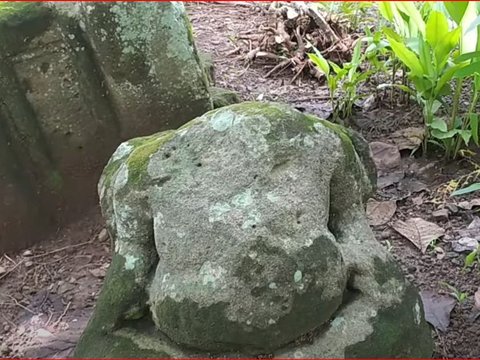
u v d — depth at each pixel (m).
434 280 2.22
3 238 2.44
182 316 1.50
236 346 1.51
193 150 1.61
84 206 2.55
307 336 1.54
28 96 2.33
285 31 3.75
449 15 2.82
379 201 2.60
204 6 4.50
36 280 2.32
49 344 2.05
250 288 1.48
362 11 4.02
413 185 2.68
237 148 1.57
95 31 2.27
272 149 1.56
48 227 2.50
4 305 2.22
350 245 1.62
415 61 2.64
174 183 1.59
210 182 1.56
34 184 2.44
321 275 1.51
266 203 1.52
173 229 1.55
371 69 3.27
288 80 3.57
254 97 3.40
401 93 3.16
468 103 3.06
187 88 2.40
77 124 2.41
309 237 1.52
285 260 1.49
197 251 1.52
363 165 1.80
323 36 3.66
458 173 2.72
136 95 2.37
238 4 4.52
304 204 1.54
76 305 2.20
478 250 2.25
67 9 2.27
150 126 2.44
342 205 1.65
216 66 3.70
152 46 2.31
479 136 2.89
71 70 2.33
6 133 2.34
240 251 1.49
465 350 1.95
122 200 1.64
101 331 1.63
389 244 2.39
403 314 1.60
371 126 3.05
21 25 2.24
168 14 2.30
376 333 1.55
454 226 2.46
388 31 2.81
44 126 2.38
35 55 2.29
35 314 2.18
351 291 1.61
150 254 1.63
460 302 2.12
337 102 3.12
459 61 2.54
